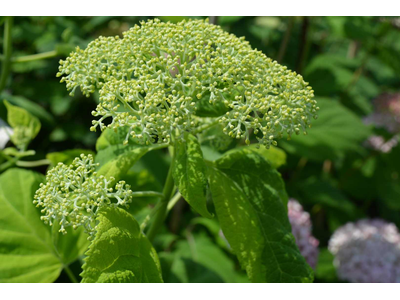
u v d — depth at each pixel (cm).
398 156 114
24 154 74
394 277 86
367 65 139
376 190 115
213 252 80
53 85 110
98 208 57
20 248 67
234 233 60
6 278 66
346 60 115
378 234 90
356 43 132
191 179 58
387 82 146
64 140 112
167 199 62
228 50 59
